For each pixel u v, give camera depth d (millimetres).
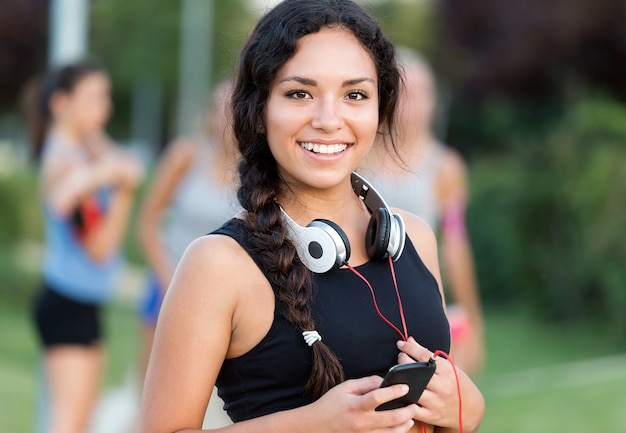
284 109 2244
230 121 2545
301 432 2064
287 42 2232
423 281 2400
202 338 2137
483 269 12492
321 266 2207
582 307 11188
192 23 34500
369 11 2531
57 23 7660
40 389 4977
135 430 2248
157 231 5176
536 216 11547
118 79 35500
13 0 24625
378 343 2223
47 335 4922
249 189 2266
